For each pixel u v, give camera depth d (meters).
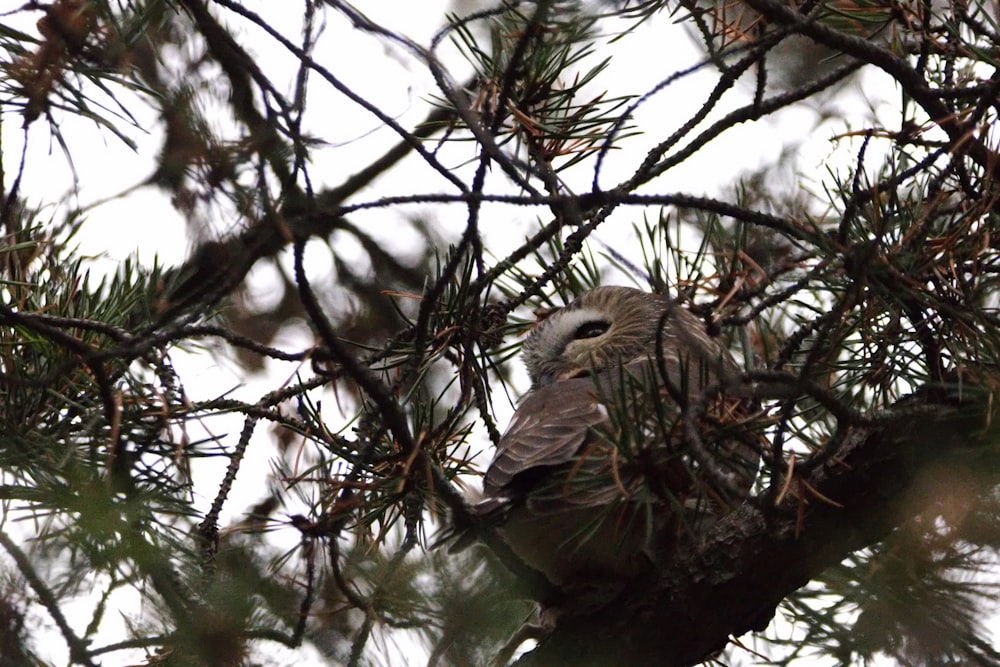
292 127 5.77
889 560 7.96
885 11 7.65
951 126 6.86
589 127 8.31
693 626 7.25
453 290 7.88
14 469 7.21
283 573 7.20
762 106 6.80
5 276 8.21
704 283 9.30
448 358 7.96
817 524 6.88
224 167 7.11
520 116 7.81
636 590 7.42
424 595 6.79
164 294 8.21
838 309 6.04
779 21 6.50
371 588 6.92
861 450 6.78
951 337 6.81
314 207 5.81
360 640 6.55
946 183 7.71
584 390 7.92
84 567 6.83
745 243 9.02
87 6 7.02
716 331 8.70
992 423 6.59
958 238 6.96
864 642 8.20
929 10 7.38
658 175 6.93
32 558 6.82
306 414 7.32
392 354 7.84
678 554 7.28
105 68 7.29
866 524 6.85
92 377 7.56
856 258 6.38
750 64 6.66
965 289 6.87
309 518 7.02
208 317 7.34
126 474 7.19
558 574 7.57
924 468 6.74
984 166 6.89
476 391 7.99
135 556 6.79
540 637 7.80
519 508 7.13
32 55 7.20
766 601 7.12
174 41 7.83
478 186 6.13
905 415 6.19
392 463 7.13
